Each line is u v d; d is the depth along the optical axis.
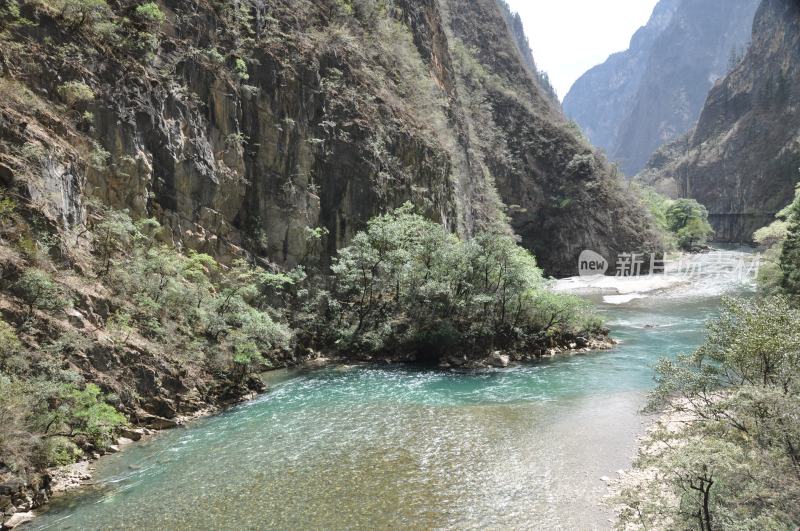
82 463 16.88
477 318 33.97
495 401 23.91
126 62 29.17
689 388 15.56
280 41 40.00
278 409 22.88
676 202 118.56
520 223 101.31
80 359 18.75
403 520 13.60
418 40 74.38
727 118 177.12
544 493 15.03
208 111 33.84
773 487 10.34
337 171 40.53
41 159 21.11
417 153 49.88
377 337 33.16
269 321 28.64
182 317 25.84
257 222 35.88
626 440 19.02
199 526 13.38
